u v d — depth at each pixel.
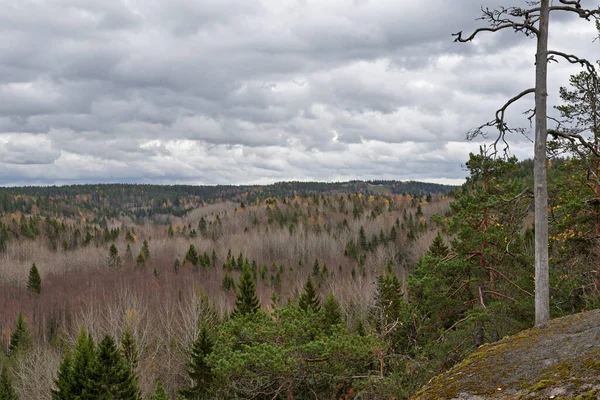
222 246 132.88
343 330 17.30
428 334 19.30
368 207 186.25
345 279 74.62
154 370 38.53
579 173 19.33
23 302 72.69
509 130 13.05
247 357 15.09
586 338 8.00
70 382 27.34
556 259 20.23
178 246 134.75
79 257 114.75
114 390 27.59
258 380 15.83
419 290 20.08
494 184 17.89
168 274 98.19
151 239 153.62
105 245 139.88
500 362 8.12
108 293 72.31
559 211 19.41
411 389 15.34
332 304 35.88
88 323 43.31
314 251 120.06
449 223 18.70
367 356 16.81
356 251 115.50
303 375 16.56
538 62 12.28
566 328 9.11
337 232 134.62
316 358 16.38
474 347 16.91
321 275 81.81
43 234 155.88
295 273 97.31
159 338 42.50
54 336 55.00
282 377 15.89
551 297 17.97
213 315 45.88
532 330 9.62
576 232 19.53
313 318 18.69
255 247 126.50
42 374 33.94
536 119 12.31
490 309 16.67
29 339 47.56
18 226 157.38
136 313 45.03
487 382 7.42
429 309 19.53
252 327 17.67
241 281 46.25
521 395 6.52
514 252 17.94
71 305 63.56
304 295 44.72
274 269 100.06
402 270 77.69
